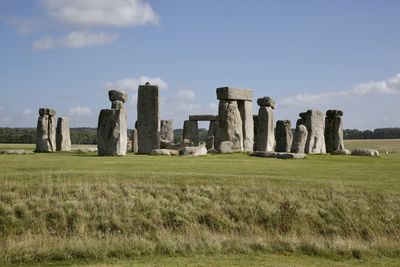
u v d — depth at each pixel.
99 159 34.69
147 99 44.22
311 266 16.23
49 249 17.23
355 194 23.12
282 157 38.81
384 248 18.17
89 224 21.02
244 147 47.41
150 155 39.84
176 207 22.11
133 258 17.06
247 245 18.20
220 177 25.30
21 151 44.41
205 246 18.12
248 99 47.88
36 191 22.52
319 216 21.81
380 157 44.00
